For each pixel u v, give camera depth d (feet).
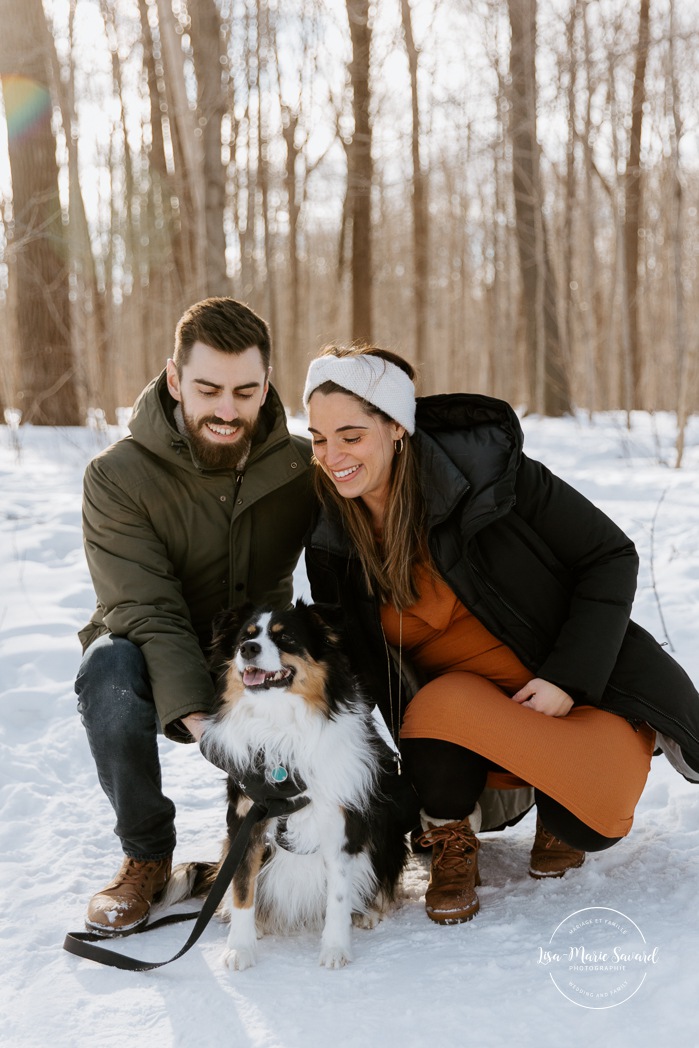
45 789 12.50
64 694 15.16
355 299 55.52
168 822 9.37
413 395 9.23
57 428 38.91
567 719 8.98
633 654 9.23
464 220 90.94
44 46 39.17
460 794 8.95
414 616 9.75
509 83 52.85
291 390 68.64
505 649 9.80
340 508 9.50
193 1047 6.86
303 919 9.18
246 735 8.62
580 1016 6.72
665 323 64.95
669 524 24.56
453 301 96.63
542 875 9.63
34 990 7.80
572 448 40.11
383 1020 7.00
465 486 8.80
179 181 39.73
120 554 9.74
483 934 8.34
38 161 39.65
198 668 9.37
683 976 6.93
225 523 10.21
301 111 63.52
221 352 9.21
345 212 71.10
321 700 8.68
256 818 8.39
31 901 9.52
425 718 9.04
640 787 8.92
